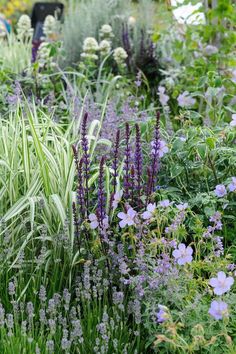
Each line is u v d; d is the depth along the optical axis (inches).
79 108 180.9
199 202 142.7
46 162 134.8
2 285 128.0
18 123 148.9
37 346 104.7
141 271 120.4
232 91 206.7
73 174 137.5
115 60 254.7
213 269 119.3
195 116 169.0
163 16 241.8
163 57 258.4
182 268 119.4
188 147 150.2
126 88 229.9
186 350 108.1
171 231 122.0
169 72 235.6
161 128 164.7
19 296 123.0
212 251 123.1
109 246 127.5
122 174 148.1
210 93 175.2
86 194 131.5
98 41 268.7
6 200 139.6
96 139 148.4
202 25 216.1
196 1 218.2
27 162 137.2
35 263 132.7
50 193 136.5
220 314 103.7
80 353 115.4
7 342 109.4
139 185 134.2
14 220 131.7
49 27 273.3
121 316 120.0
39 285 127.1
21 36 265.6
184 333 111.7
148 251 129.1
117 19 270.4
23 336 110.5
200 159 153.1
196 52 229.3
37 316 122.7
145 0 275.6
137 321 112.5
